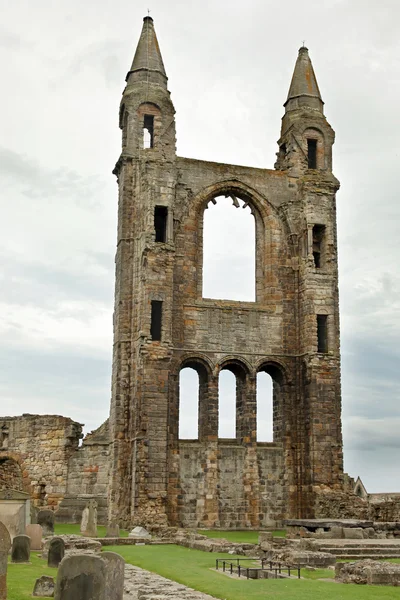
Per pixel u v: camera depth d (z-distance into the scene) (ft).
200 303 191.01
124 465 179.11
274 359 193.57
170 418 182.50
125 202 192.44
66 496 202.59
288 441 190.80
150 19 207.51
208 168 200.03
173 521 177.37
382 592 75.56
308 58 218.59
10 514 118.21
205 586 79.20
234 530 180.55
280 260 200.54
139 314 181.88
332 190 203.82
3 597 65.26
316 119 210.18
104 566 62.08
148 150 191.72
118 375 183.11
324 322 195.31
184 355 186.70
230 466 185.47
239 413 192.44
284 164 211.82
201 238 195.31
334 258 199.00
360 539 130.62
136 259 188.14
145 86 198.18
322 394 188.96
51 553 93.25
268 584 81.00
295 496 187.93
